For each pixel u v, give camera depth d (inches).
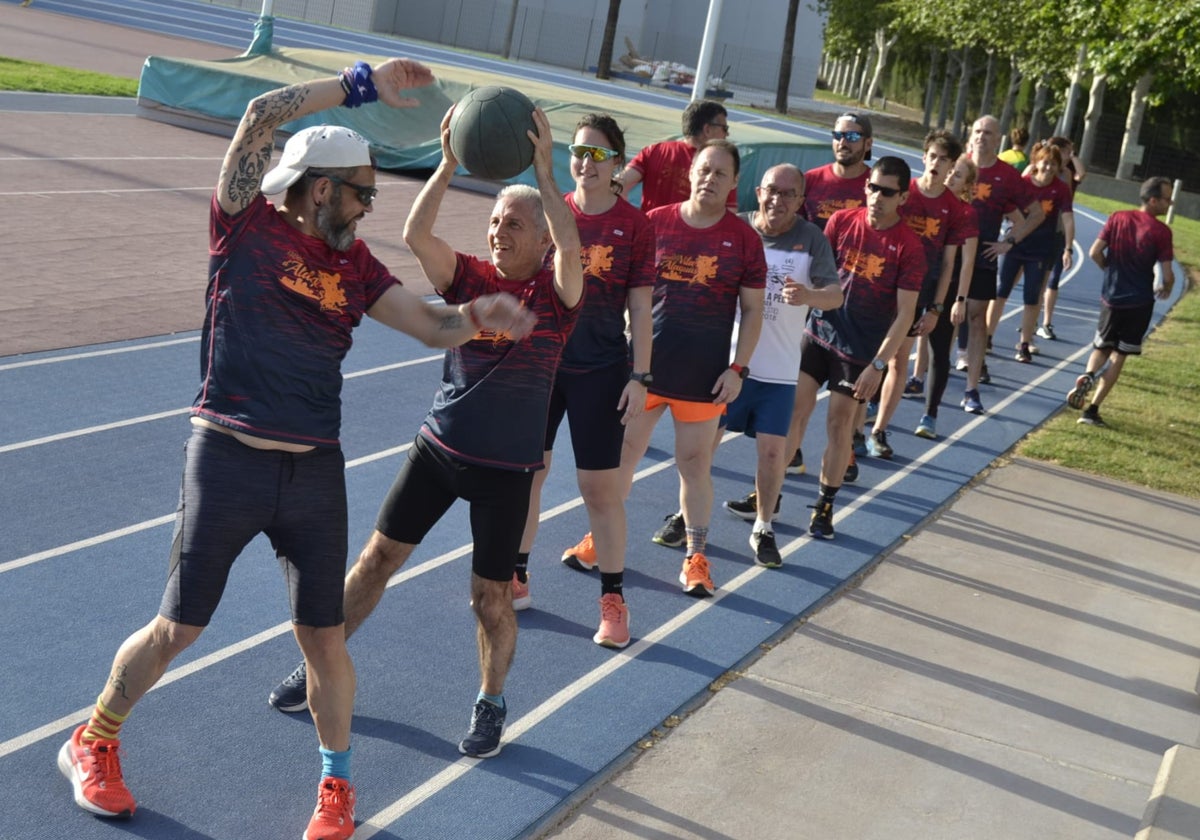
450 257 170.4
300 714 178.4
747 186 744.3
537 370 166.9
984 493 335.3
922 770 185.6
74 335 343.9
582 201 204.4
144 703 174.4
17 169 575.8
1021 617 251.8
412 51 1750.7
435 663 198.8
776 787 175.8
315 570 143.5
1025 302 514.6
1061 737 201.9
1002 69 2534.5
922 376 430.3
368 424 310.8
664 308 227.1
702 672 208.5
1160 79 875.4
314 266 138.4
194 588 138.8
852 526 295.1
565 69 2096.5
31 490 239.6
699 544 242.8
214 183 628.7
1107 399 467.8
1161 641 248.1
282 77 825.5
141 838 145.1
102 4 1723.7
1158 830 158.9
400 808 158.7
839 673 215.6
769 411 255.3
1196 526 327.6
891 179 255.9
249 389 137.6
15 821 144.3
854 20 2479.1
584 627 219.9
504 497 167.2
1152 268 403.9
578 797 166.4
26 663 179.3
